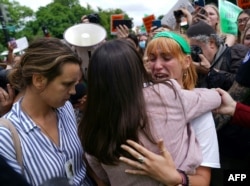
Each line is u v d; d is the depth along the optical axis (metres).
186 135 1.46
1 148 1.40
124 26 4.70
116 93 1.40
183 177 1.41
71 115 1.78
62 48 1.50
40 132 1.53
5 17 10.55
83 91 2.41
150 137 1.41
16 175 0.90
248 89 2.15
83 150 1.68
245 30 3.43
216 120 2.36
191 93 1.53
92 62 1.45
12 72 1.63
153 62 1.85
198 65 2.66
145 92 1.46
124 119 1.39
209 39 2.82
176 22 4.32
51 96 1.51
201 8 4.30
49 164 1.49
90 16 4.21
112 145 1.42
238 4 5.06
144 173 1.42
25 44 5.91
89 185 1.74
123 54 1.43
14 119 1.51
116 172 1.49
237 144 2.38
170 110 1.42
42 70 1.46
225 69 2.80
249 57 2.11
